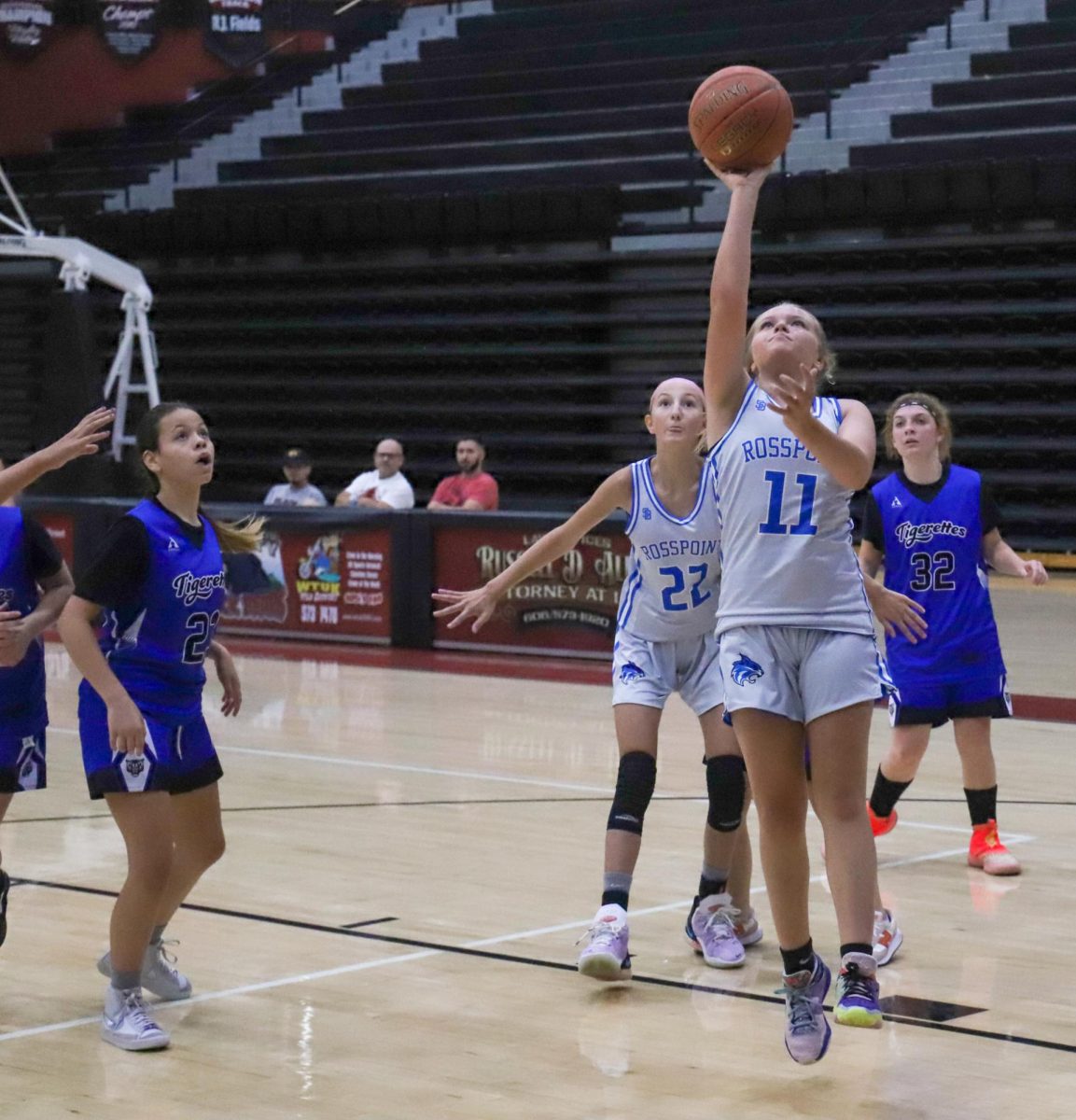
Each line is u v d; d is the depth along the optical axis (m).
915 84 20.50
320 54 24.42
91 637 4.23
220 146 24.20
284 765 8.82
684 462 5.11
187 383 22.61
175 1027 4.51
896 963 5.20
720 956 5.15
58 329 17.81
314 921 5.67
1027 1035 4.46
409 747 9.41
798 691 3.94
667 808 7.69
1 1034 4.44
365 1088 4.00
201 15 24.25
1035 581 6.41
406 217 21.38
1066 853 6.84
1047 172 18.44
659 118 21.53
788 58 21.42
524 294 20.78
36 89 24.97
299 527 14.04
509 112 22.73
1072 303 18.56
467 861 6.62
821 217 19.59
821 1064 4.20
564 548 5.31
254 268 22.33
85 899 5.98
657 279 20.08
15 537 4.70
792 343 3.94
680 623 5.18
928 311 19.08
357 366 21.88
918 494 6.50
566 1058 4.24
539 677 12.10
